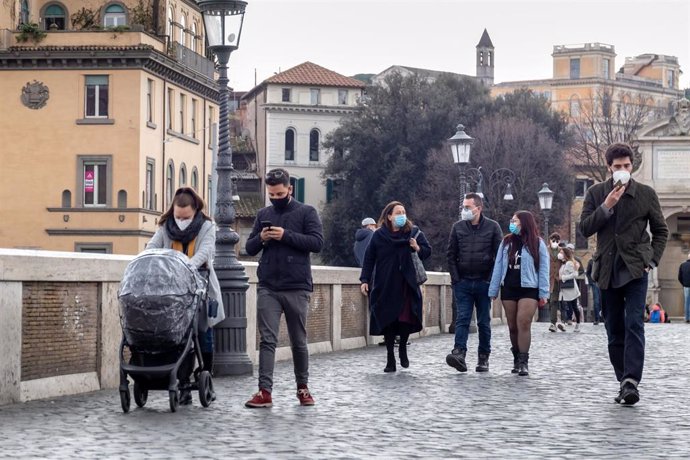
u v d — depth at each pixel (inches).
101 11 4062.5
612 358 733.3
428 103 5246.1
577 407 695.1
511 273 947.3
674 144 3639.3
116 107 3791.8
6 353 709.3
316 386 841.5
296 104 6648.6
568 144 5561.0
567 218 5211.6
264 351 703.1
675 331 1776.6
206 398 697.6
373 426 605.9
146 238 3863.2
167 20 4138.8
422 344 1411.2
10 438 559.2
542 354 1203.2
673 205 3649.1
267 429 593.6
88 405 711.1
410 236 992.9
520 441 548.7
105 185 3794.3
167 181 4079.7
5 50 3772.1
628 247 706.2
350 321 1376.7
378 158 5255.9
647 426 604.7
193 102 4362.7
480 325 990.4
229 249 942.4
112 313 832.3
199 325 708.0
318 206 6678.2
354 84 6752.0
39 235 3801.7
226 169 957.8
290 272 709.9
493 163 4909.0
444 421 626.5
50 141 3814.0
